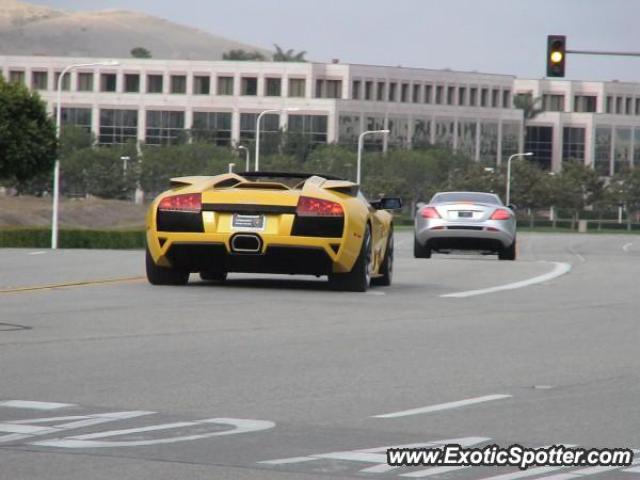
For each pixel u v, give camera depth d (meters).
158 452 14.39
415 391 18.75
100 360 21.00
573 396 18.59
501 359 22.16
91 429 15.58
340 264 33.00
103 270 39.75
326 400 17.88
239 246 32.62
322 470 13.70
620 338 25.50
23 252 50.44
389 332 25.48
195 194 32.91
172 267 33.91
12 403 17.20
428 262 51.56
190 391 18.36
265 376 19.77
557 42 87.25
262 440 15.15
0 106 144.38
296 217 32.44
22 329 24.56
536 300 33.50
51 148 147.75
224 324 26.02
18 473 13.29
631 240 152.12
